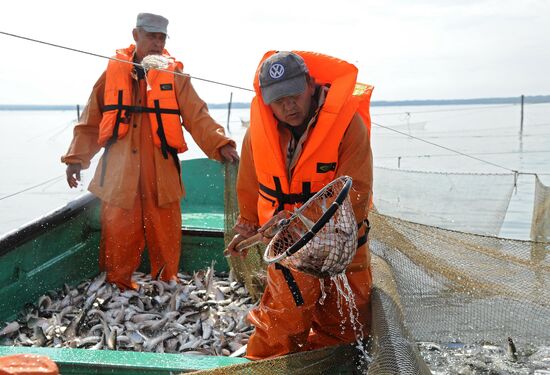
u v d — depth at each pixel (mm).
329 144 3666
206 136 6023
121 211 5898
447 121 61375
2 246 5156
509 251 4355
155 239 6121
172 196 6039
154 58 5660
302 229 3582
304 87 3541
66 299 5703
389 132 25656
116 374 3914
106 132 5895
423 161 21391
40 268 5742
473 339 4473
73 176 6199
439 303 4414
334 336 4191
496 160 21234
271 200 3906
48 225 5684
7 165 24484
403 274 4441
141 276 6469
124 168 5879
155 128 5945
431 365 4426
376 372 3236
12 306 5383
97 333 5180
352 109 3686
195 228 6879
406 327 3668
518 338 4434
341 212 3377
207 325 5188
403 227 4496
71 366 3914
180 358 4020
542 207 6164
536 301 4324
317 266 3398
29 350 4062
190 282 6320
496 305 4395
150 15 5887
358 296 4012
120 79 5906
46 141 39281
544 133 35500
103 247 6109
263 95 3576
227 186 6188
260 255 5754
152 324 5254
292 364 3670
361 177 3748
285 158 3834
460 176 7422
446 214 7402
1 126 71438
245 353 4523
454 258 4430
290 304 3943
